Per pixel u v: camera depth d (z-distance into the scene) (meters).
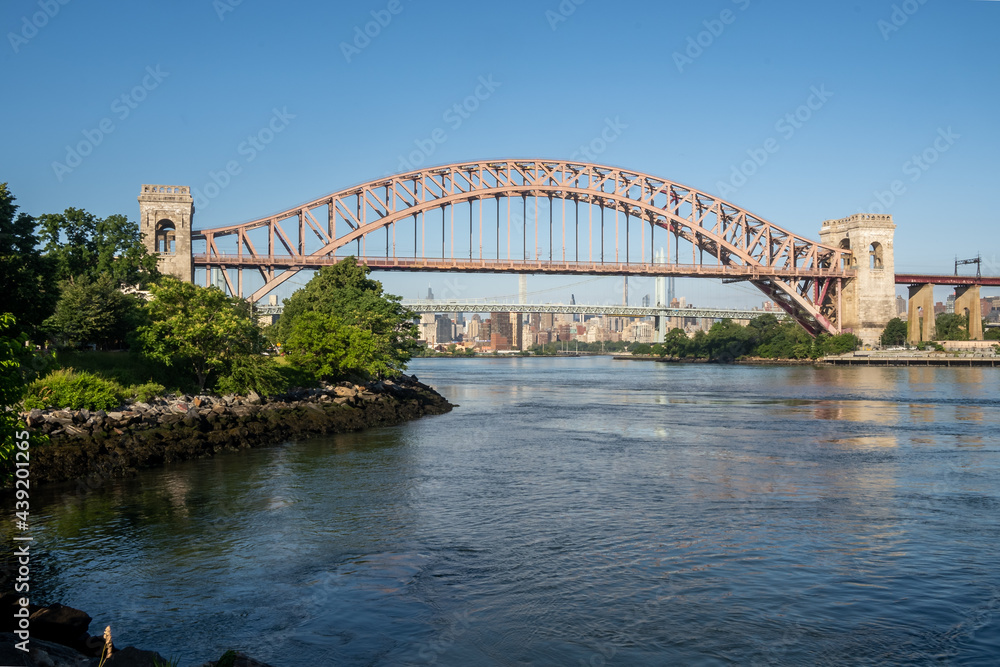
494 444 44.38
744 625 16.41
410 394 72.12
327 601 17.77
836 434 48.50
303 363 67.12
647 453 40.44
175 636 15.74
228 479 32.66
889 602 17.69
